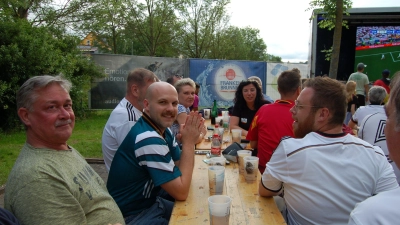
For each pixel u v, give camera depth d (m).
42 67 8.58
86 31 14.12
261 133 2.86
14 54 8.01
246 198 1.92
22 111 1.57
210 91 12.44
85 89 11.19
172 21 21.91
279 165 1.69
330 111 1.66
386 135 0.86
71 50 11.03
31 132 1.59
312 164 1.57
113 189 2.12
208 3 22.86
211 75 12.37
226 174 2.40
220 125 4.76
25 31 8.62
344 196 1.55
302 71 13.11
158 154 1.90
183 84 4.26
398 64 11.77
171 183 1.86
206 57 26.00
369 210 0.80
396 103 0.81
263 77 12.81
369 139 3.18
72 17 13.49
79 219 1.48
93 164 5.59
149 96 2.11
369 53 11.91
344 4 8.84
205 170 2.50
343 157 1.58
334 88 1.66
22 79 8.34
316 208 1.58
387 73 9.24
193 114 2.05
